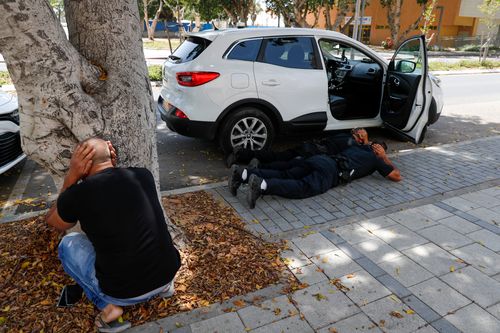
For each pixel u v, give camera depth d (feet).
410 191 15.64
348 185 16.07
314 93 18.75
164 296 9.11
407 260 11.03
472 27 115.85
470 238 12.22
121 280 7.27
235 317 8.76
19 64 7.70
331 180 14.92
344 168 15.24
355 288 9.82
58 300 8.96
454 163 18.98
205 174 17.79
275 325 8.59
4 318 8.41
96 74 8.86
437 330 8.53
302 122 18.92
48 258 10.28
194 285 9.64
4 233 11.73
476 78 54.08
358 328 8.55
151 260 7.36
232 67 17.02
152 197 7.53
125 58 9.19
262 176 14.53
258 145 18.56
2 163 15.44
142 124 9.64
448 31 117.29
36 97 8.05
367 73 21.66
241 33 17.42
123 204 7.01
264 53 17.78
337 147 16.67
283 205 14.21
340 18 57.36
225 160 19.35
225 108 17.20
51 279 9.57
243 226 12.60
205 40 17.25
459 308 9.19
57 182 9.33
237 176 14.48
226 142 17.88
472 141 22.82
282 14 57.82
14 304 8.81
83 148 7.43
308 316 8.86
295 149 16.90
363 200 14.75
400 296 9.57
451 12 110.42
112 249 7.07
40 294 9.12
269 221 13.04
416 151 20.81
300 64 18.53
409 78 19.07
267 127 18.34
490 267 10.77
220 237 11.71
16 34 7.39
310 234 12.28
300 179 14.87
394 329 8.54
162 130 24.47
